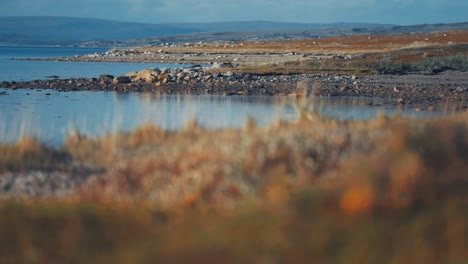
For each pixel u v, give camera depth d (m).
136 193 42.22
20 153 53.91
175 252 28.34
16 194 42.91
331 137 46.81
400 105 131.38
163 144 55.94
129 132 64.62
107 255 29.16
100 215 34.41
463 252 27.50
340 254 27.89
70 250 29.89
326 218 30.84
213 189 39.19
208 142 50.00
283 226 30.22
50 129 92.56
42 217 33.84
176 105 129.88
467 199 31.97
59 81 189.12
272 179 38.84
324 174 40.06
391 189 32.53
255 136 48.38
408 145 39.47
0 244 30.97
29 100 141.12
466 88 164.50
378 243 28.44
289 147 44.06
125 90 165.75
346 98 145.62
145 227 32.62
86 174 48.97
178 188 40.56
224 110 119.31
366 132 49.84
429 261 27.16
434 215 30.50
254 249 28.25
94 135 70.12
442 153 39.94
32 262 28.94
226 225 31.42
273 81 186.38
